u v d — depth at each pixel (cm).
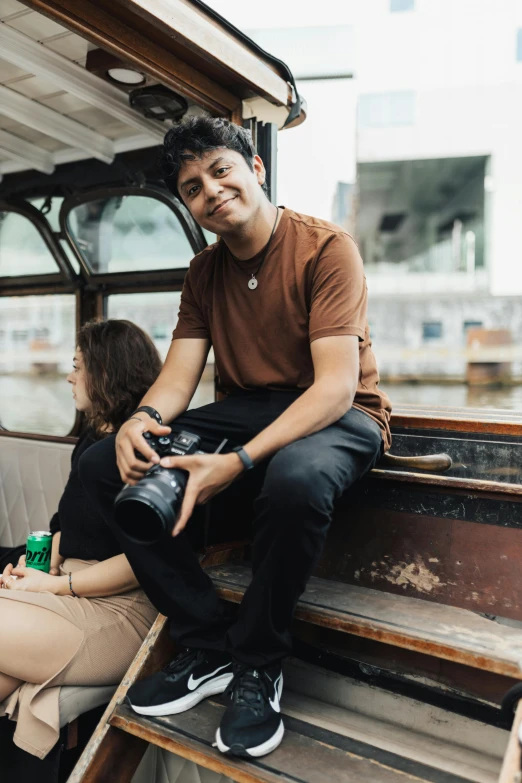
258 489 185
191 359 180
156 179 311
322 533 132
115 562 180
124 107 274
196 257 184
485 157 2080
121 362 205
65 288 369
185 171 153
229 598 163
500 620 157
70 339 378
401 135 2053
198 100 228
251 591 136
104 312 367
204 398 343
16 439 372
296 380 165
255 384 170
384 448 168
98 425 209
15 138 324
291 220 164
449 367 2172
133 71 236
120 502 117
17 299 394
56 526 227
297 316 160
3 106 276
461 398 2161
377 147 2083
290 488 127
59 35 229
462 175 2122
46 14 175
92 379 206
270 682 140
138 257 340
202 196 153
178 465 128
